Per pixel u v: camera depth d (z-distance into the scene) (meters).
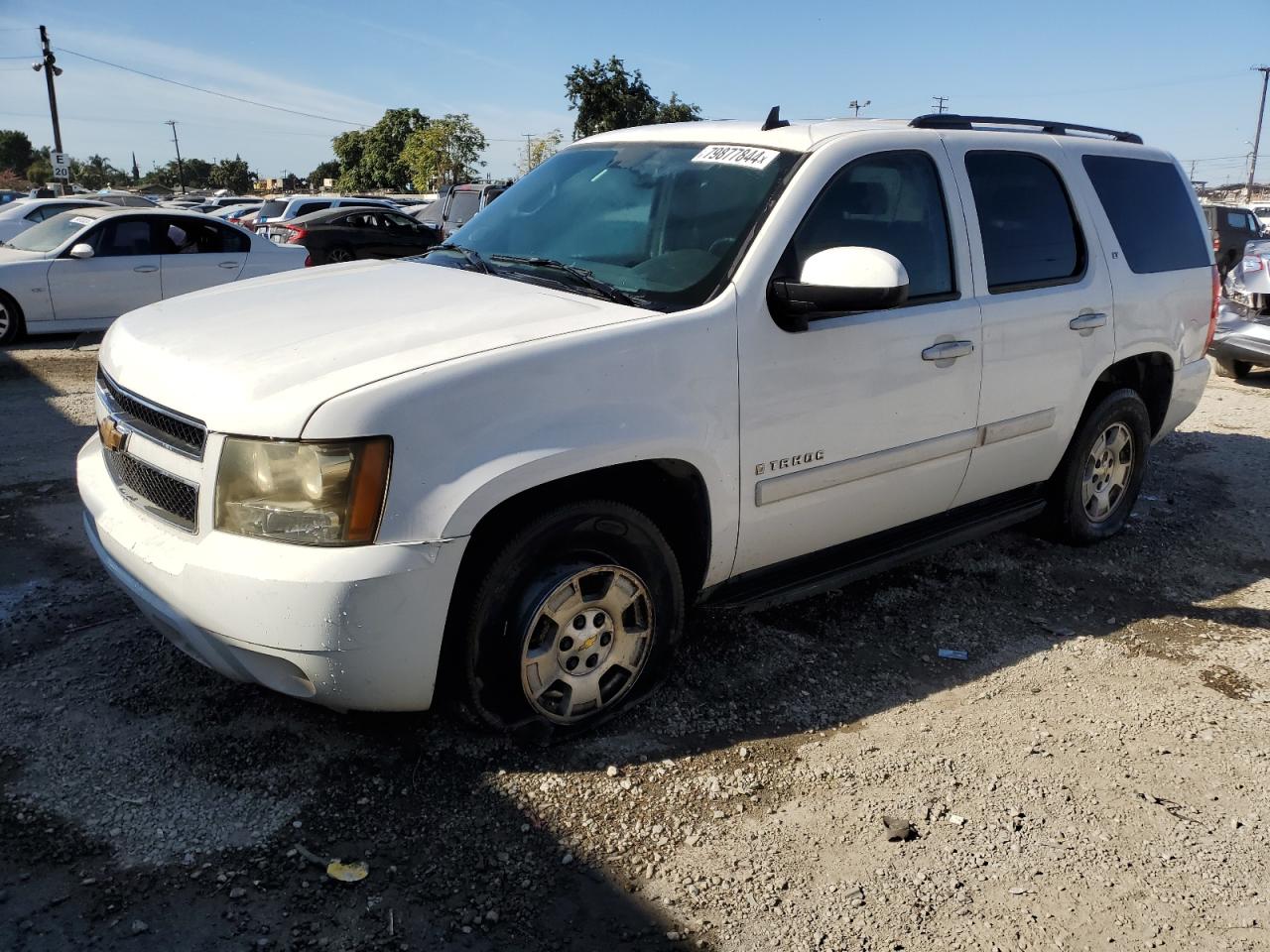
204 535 2.66
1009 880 2.68
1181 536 5.37
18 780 2.81
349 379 2.63
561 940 2.38
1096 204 4.64
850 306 3.12
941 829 2.87
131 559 2.84
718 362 3.14
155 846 2.59
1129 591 4.64
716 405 3.15
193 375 2.79
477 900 2.48
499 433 2.71
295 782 2.87
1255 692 3.74
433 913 2.43
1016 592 4.56
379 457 2.55
